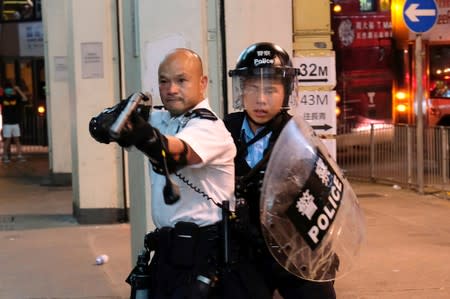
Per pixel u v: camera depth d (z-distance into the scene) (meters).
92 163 10.09
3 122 19.39
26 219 10.69
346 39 15.47
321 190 3.61
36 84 22.83
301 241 3.58
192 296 3.42
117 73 10.06
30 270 7.59
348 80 15.34
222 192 3.53
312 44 6.58
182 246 3.47
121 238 9.16
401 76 15.49
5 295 6.69
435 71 15.45
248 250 3.60
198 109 3.51
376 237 8.97
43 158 20.52
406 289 6.74
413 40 15.37
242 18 5.75
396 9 15.53
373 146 13.87
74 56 10.10
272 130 3.91
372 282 6.96
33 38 23.09
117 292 6.76
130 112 3.06
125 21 5.93
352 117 15.17
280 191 3.55
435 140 12.52
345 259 3.74
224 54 5.74
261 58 3.89
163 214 3.56
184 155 3.27
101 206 10.12
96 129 3.07
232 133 3.96
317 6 6.57
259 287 3.59
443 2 15.30
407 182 13.02
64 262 7.91
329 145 6.62
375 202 11.67
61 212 11.27
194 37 5.50
